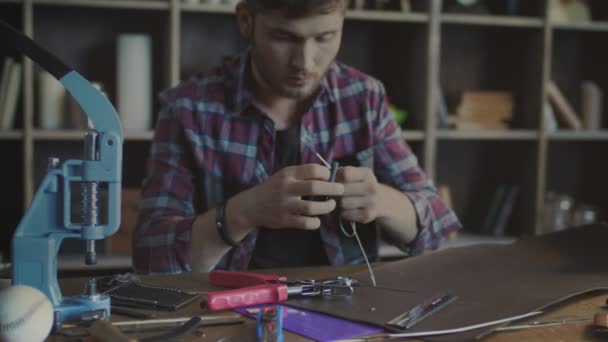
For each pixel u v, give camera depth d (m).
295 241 1.49
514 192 2.96
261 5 1.20
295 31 1.21
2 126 2.46
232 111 1.53
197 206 1.54
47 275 0.81
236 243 1.25
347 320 0.83
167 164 1.49
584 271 1.07
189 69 2.82
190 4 2.51
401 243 1.46
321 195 1.19
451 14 2.72
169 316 0.84
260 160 1.53
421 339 0.77
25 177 2.45
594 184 3.24
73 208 2.28
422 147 2.76
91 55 2.71
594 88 3.02
